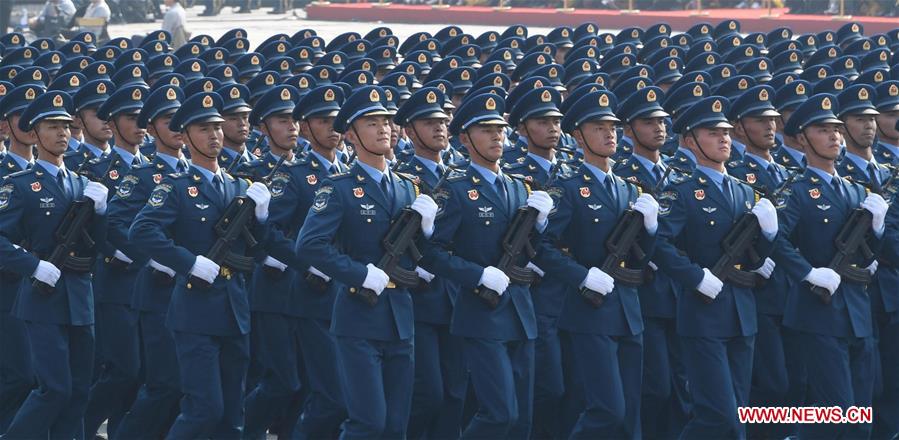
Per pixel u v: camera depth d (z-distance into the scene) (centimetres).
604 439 3102
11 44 5925
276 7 16362
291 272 3406
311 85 4231
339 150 3884
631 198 3198
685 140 3256
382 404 2934
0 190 3186
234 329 3073
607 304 3098
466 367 3219
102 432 3666
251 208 3091
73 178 3275
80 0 10988
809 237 3259
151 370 3266
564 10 14338
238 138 3525
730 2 14138
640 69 4659
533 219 3038
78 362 3253
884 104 3750
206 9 15925
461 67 4556
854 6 12988
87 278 3238
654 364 3378
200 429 3036
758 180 3594
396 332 2956
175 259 3005
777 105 3866
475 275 2964
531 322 3041
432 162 3306
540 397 3331
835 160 3581
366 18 15362
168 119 3253
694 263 3203
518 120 3381
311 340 3275
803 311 3225
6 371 3331
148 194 3228
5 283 3284
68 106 3475
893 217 3341
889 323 3375
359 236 2975
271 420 3478
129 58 4991
